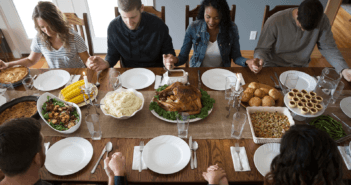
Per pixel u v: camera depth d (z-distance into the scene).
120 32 2.27
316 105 1.50
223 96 1.73
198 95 1.57
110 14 3.78
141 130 1.46
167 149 1.34
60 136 1.42
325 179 0.90
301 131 0.91
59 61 2.33
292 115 1.56
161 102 1.54
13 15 3.61
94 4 3.64
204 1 2.00
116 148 1.36
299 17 1.93
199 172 1.24
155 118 1.55
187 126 1.44
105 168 1.21
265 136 1.40
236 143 1.35
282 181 0.96
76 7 3.62
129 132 1.45
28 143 0.94
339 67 2.11
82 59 2.38
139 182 1.20
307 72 1.98
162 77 1.92
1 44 3.83
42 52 2.31
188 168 1.26
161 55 2.55
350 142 1.31
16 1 3.52
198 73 1.93
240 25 3.65
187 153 1.31
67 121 1.48
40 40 2.21
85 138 1.41
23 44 3.96
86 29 2.47
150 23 2.25
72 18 2.43
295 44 2.33
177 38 3.86
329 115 1.55
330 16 3.43
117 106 1.51
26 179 1.00
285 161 0.94
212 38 2.35
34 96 1.64
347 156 1.29
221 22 2.13
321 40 2.28
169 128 1.48
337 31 4.57
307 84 1.84
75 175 1.22
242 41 3.85
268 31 2.32
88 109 1.61
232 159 1.30
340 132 1.41
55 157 1.29
